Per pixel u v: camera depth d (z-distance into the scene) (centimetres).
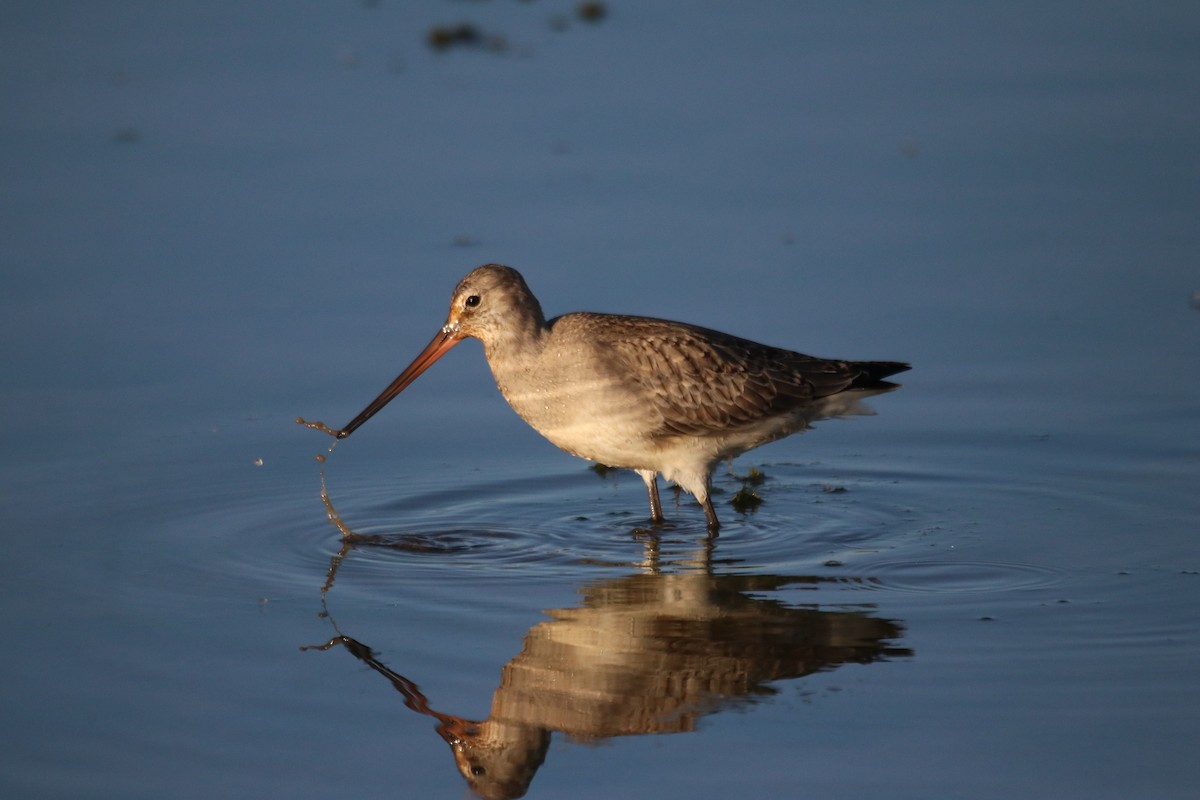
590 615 1227
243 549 1364
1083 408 1691
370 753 1004
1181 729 1007
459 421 1703
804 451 1672
